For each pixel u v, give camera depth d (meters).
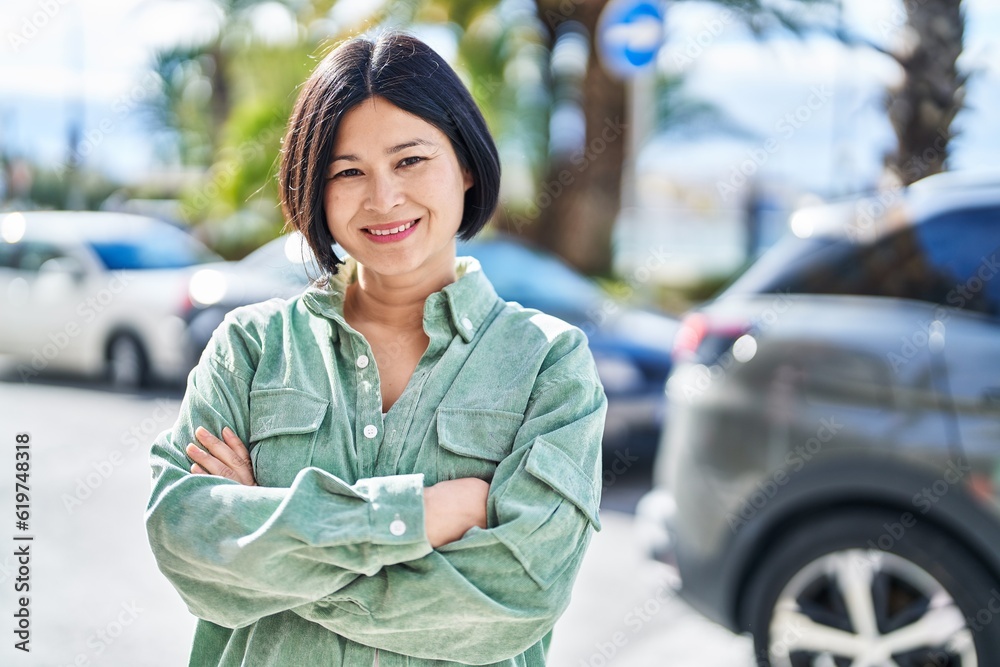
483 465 1.36
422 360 1.42
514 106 10.43
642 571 4.27
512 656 1.32
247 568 1.23
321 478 1.25
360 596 1.26
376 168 1.37
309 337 1.46
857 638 2.84
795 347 2.98
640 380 5.60
